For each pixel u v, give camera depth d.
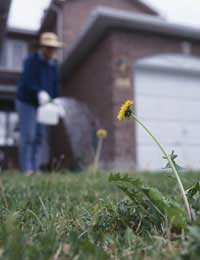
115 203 1.39
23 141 5.50
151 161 9.03
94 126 9.12
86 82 10.66
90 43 9.91
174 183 2.58
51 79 5.63
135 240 1.00
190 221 1.06
